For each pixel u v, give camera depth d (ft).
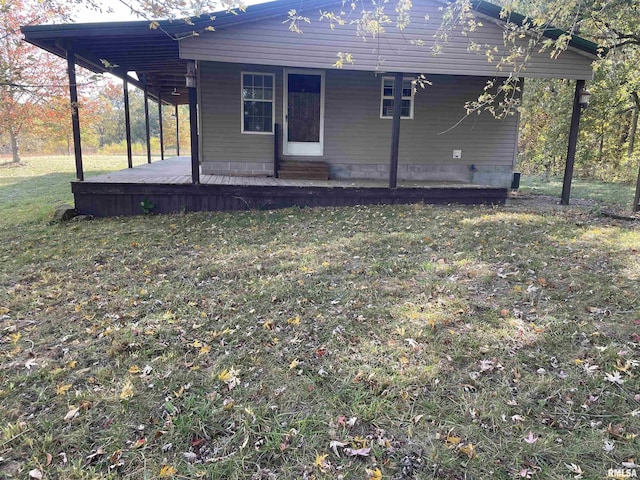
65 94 29.09
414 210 25.07
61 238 20.10
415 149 33.32
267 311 11.80
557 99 42.98
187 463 6.51
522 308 11.61
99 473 6.33
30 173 53.47
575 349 9.53
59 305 12.59
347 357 9.37
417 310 11.53
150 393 8.23
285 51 23.59
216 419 7.48
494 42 25.85
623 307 11.52
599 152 55.72
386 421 7.35
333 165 32.07
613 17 26.11
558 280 13.55
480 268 14.69
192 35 22.21
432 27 25.12
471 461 6.46
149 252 17.54
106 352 9.75
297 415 7.55
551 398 7.91
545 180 50.67
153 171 33.42
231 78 29.58
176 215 24.34
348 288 13.16
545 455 6.56
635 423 7.20
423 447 6.74
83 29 21.29
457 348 9.60
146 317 11.54
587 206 28.94
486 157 34.55
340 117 31.65
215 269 15.20
